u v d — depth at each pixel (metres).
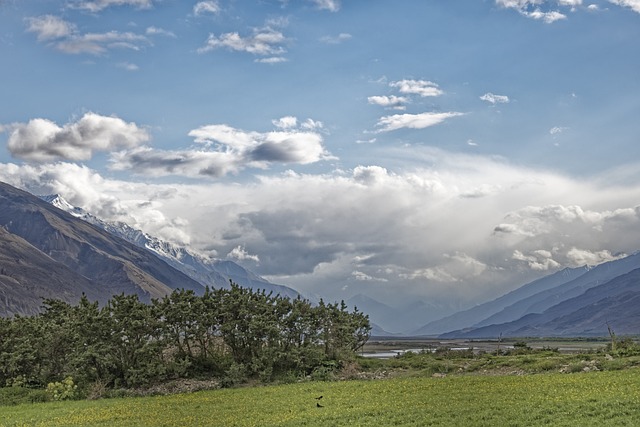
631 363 60.41
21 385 70.62
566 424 33.59
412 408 42.66
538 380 52.34
